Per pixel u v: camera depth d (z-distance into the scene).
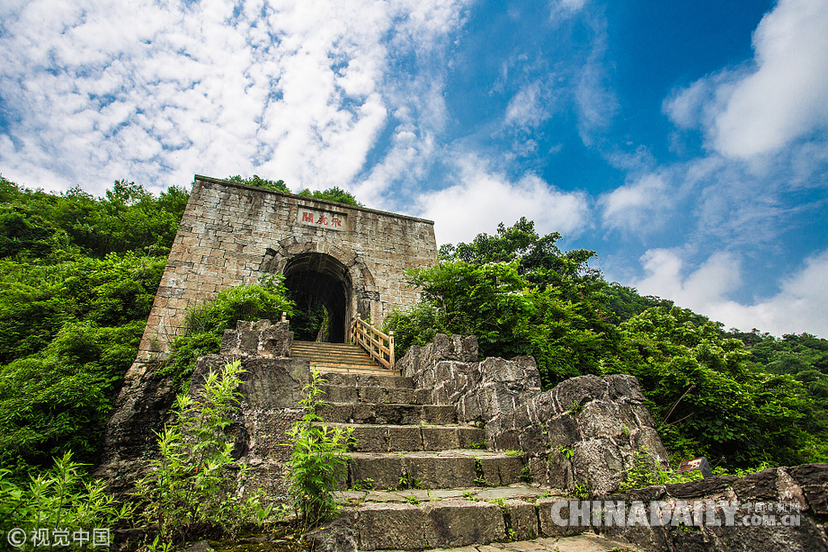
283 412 3.45
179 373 9.14
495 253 23.53
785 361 37.44
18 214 20.16
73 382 7.77
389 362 9.84
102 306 11.82
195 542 2.58
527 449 4.66
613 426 3.77
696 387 10.94
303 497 2.92
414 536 3.12
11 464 6.44
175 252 12.79
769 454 10.54
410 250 16.23
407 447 5.11
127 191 27.41
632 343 14.29
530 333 9.16
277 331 5.04
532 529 3.45
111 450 7.78
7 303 11.38
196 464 2.87
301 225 15.04
